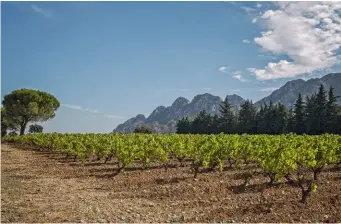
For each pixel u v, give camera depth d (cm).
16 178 1838
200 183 1537
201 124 9362
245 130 8062
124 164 1886
